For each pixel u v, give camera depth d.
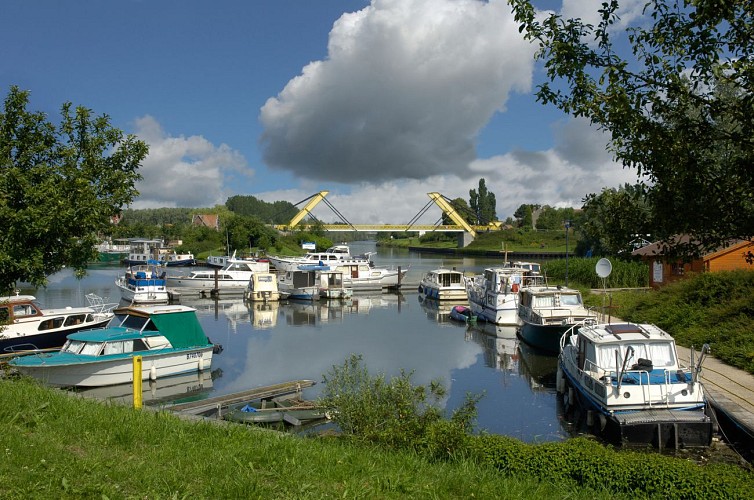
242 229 105.94
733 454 13.03
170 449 8.04
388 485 7.24
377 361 25.97
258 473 7.27
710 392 15.38
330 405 11.61
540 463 9.20
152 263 65.12
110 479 6.71
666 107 7.71
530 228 146.00
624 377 15.19
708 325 22.86
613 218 8.82
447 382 21.92
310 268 59.03
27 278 15.35
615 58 7.90
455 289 51.59
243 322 38.84
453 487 7.56
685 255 8.20
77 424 8.91
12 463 6.86
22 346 24.28
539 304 29.75
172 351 22.56
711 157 8.10
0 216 14.40
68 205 15.23
